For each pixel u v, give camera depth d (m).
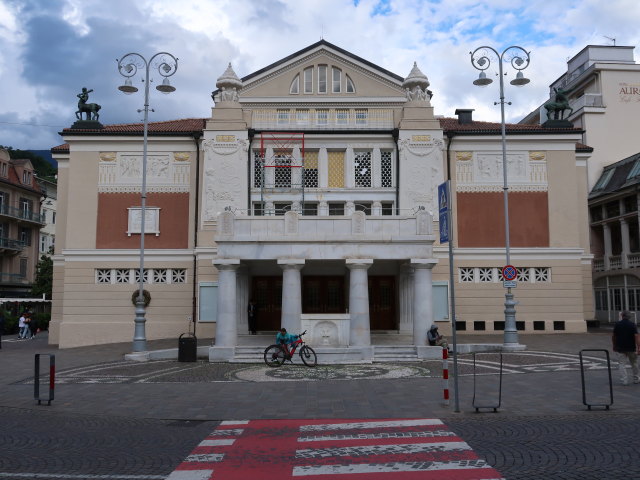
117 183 29.75
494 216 29.58
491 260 29.27
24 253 55.47
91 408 12.15
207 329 28.36
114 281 29.22
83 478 7.11
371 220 22.20
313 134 29.50
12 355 24.33
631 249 37.56
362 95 30.52
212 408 11.98
